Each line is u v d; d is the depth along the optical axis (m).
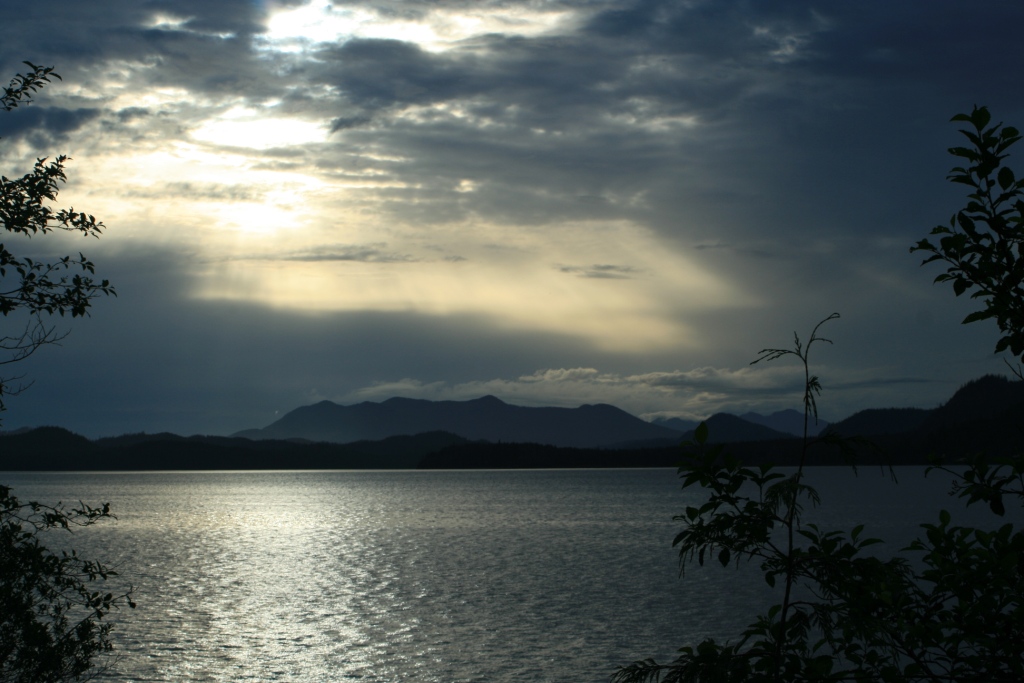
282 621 46.34
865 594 5.99
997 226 6.25
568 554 77.62
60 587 11.40
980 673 6.02
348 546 89.19
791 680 5.95
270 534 104.62
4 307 10.84
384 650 39.59
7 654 10.76
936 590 6.45
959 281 6.46
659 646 39.44
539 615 47.34
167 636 41.84
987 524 85.44
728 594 52.44
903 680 5.99
